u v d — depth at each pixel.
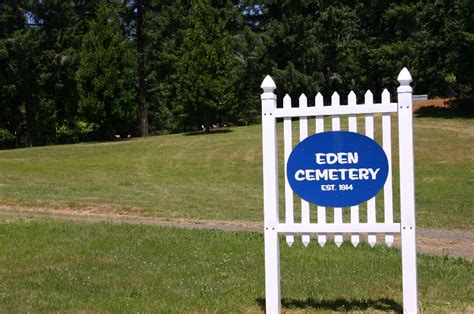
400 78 5.62
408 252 5.64
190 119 41.72
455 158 24.88
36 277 7.74
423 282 7.54
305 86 43.72
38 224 12.04
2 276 7.78
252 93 48.03
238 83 46.84
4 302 6.57
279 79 43.56
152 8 49.06
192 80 36.66
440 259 9.22
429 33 36.31
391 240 5.77
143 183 22.69
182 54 39.09
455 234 12.37
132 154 30.55
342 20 45.25
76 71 41.97
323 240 5.90
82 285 7.33
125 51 40.47
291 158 5.93
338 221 5.84
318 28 44.91
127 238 10.55
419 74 37.97
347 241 10.65
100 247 9.71
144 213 15.44
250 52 45.88
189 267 8.34
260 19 48.88
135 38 48.97
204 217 14.74
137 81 47.12
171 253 9.30
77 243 10.03
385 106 5.70
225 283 7.44
